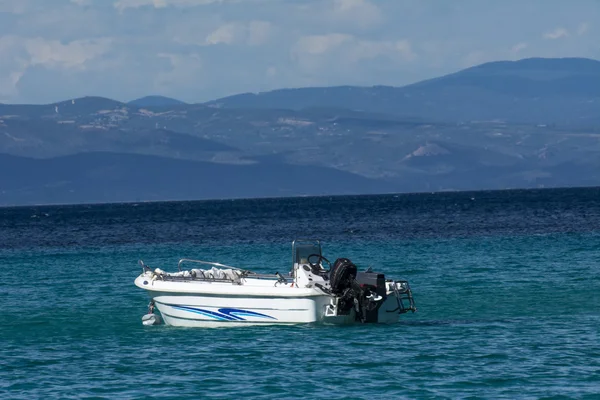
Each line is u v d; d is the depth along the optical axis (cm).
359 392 7325
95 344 9662
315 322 9888
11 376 8144
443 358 8494
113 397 7331
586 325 10212
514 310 11575
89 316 11838
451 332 9844
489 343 9188
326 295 9819
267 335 9675
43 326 11062
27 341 10000
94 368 8400
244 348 9056
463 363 8281
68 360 8806
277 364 8331
